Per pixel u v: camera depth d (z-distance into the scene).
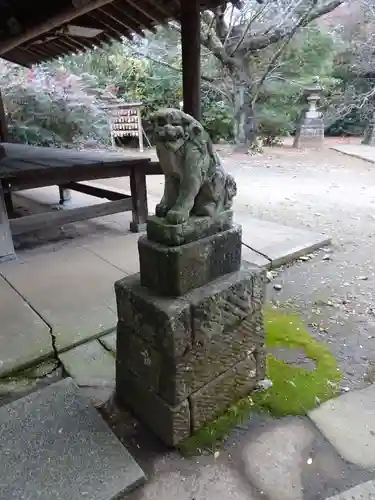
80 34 4.18
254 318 1.64
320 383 1.76
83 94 9.98
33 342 2.02
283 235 3.48
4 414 1.55
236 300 1.53
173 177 1.44
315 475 1.34
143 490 1.30
